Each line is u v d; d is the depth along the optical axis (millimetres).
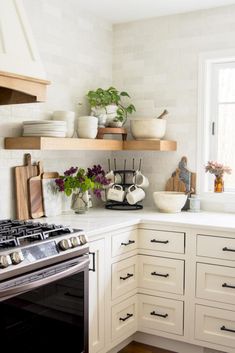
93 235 2521
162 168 3584
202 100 3383
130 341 3152
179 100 3479
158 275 2938
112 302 2752
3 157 2713
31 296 1996
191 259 2818
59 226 2373
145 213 3230
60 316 2195
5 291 1824
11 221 2508
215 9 3293
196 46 3383
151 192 3646
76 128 3326
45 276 2045
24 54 2273
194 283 2816
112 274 2744
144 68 3619
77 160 3377
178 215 3137
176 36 3463
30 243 2016
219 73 3463
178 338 2898
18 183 2787
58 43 3139
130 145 3381
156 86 3572
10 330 1881
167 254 2906
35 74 2293
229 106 3445
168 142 3369
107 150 3518
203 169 3414
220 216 3096
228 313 2713
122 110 3502
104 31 3637
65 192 3023
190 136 3447
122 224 2783
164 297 2936
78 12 3322
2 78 2127
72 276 2264
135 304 3020
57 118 2953
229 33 3248
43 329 2084
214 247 2732
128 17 3549
